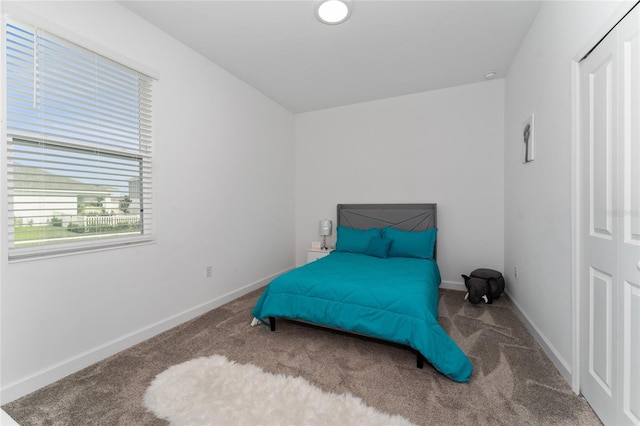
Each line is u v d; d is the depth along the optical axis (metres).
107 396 1.65
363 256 3.54
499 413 1.50
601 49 1.41
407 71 3.28
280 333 2.47
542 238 2.18
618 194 1.30
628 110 1.24
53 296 1.80
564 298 1.81
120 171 2.22
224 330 2.52
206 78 2.97
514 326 2.56
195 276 2.85
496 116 3.52
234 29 2.50
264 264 3.93
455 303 3.17
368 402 1.60
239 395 1.65
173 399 1.62
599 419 1.44
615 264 1.32
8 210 1.64
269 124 4.04
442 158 3.80
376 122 4.16
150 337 2.38
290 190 4.58
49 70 1.79
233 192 3.35
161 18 2.35
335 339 2.35
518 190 2.85
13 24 1.64
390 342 2.13
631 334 1.22
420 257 3.46
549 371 1.87
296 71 3.27
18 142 1.68
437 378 1.81
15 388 1.63
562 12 1.83
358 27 2.48
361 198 4.28
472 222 3.66
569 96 1.73
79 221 1.97
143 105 2.35
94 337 2.02
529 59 2.49
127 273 2.23
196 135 2.85
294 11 2.28
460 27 2.47
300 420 1.45
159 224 2.49
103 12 2.06
